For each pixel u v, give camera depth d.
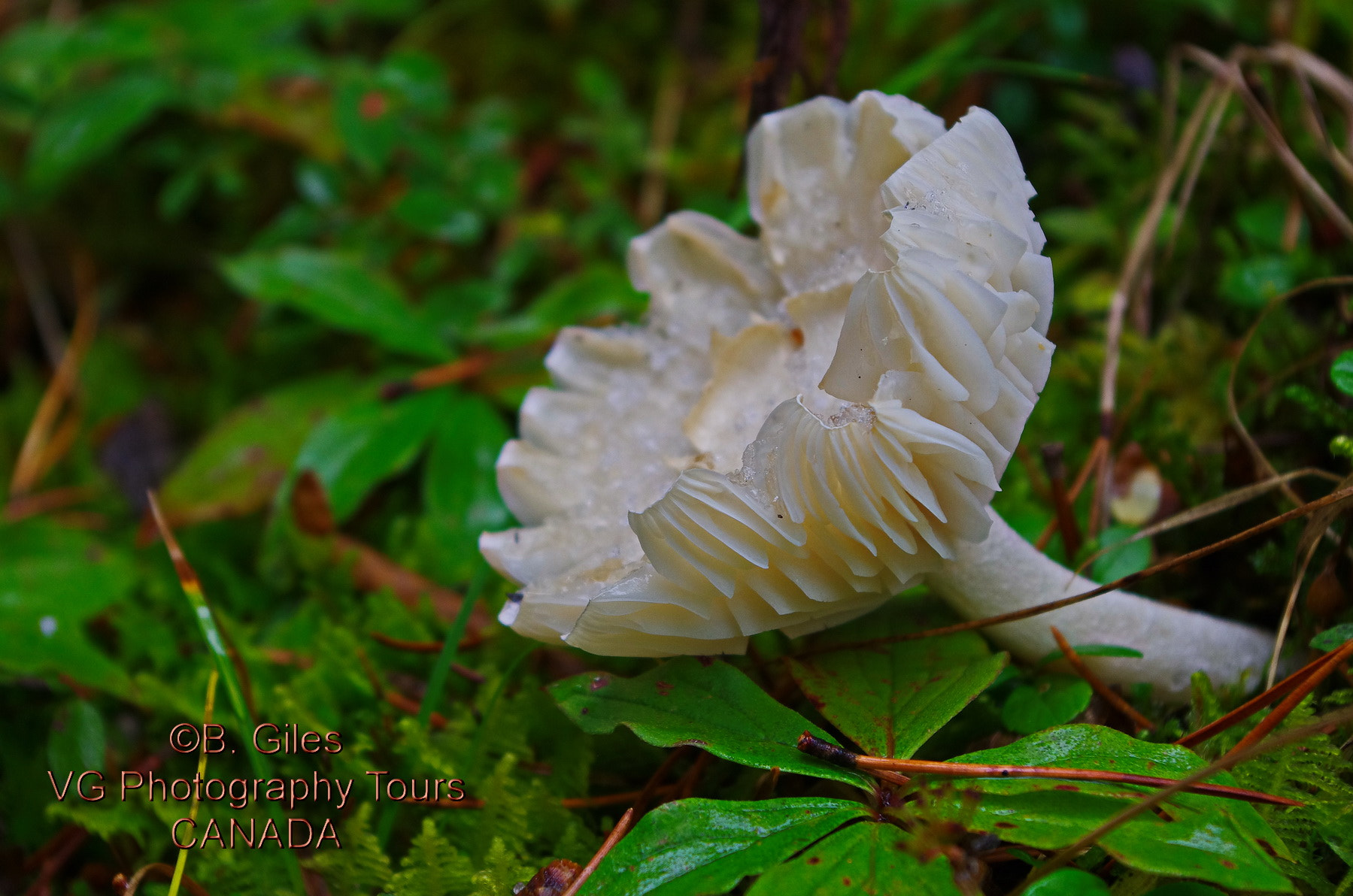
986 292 0.35
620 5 0.72
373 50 0.74
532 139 0.70
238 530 0.49
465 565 0.45
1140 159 0.52
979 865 0.35
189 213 0.69
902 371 0.36
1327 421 0.41
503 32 0.72
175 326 0.66
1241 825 0.35
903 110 0.38
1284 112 0.48
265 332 0.58
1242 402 0.44
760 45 0.43
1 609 0.45
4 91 0.66
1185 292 0.47
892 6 0.57
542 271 0.61
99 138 0.58
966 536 0.36
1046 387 0.46
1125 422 0.44
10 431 0.60
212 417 0.59
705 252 0.41
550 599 0.37
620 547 0.39
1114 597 0.39
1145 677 0.39
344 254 0.54
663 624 0.37
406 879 0.38
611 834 0.37
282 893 0.38
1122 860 0.34
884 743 0.37
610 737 0.40
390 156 0.61
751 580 0.36
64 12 0.73
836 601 0.37
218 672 0.42
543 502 0.40
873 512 0.35
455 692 0.42
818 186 0.40
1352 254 0.45
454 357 0.49
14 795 0.41
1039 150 0.57
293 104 0.61
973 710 0.39
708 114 0.68
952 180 0.36
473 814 0.39
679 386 0.41
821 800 0.36
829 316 0.40
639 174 0.66
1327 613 0.39
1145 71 0.56
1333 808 0.36
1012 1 0.56
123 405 0.61
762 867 0.35
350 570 0.45
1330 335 0.43
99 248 0.68
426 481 0.46
